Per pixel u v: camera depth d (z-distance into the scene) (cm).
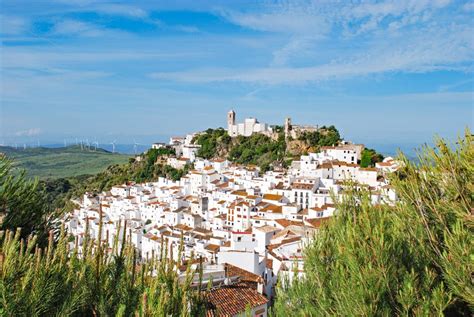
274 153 15975
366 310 1208
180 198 11369
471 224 1283
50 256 995
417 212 1496
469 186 1345
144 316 937
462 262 1205
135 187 14500
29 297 870
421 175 1540
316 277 1593
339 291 1377
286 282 1934
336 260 1521
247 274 3403
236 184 11812
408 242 1439
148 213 11319
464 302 1296
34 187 1711
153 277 1222
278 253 4831
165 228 9044
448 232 1301
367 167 10931
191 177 13025
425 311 1173
